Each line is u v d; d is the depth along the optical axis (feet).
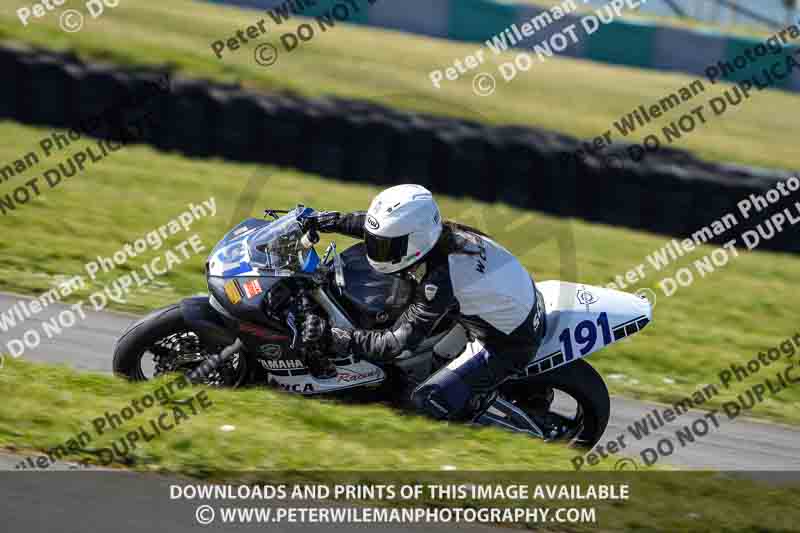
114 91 138.72
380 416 55.01
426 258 55.62
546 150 138.41
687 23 228.84
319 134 138.92
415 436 52.31
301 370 58.75
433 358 60.03
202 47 175.73
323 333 56.49
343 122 138.51
